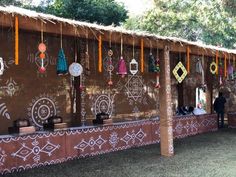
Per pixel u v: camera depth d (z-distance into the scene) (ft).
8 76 15.79
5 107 15.67
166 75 18.39
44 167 15.64
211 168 15.87
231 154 18.99
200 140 23.56
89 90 19.27
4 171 14.40
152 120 21.83
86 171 15.15
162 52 18.31
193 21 47.29
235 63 25.96
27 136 15.24
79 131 17.47
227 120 31.24
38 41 16.93
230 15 45.75
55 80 17.70
